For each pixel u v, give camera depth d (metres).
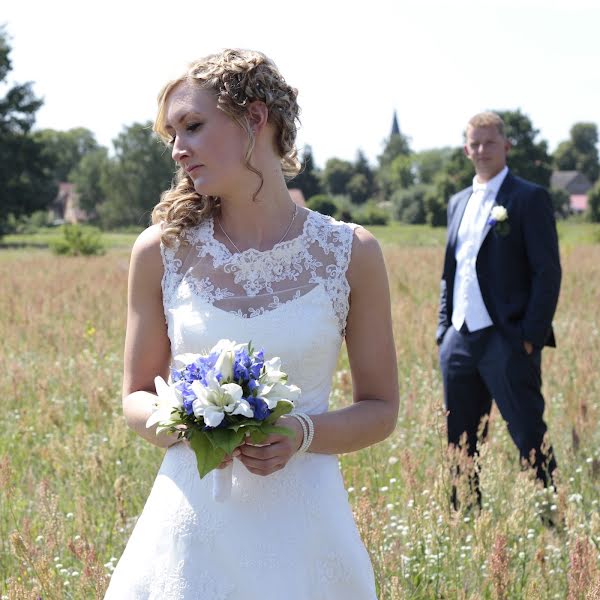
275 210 2.94
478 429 6.05
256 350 2.84
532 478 5.26
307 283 2.89
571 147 171.25
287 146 2.92
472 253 5.94
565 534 5.00
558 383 8.24
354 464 5.93
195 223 2.96
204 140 2.79
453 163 100.75
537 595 3.94
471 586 4.20
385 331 3.00
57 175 157.50
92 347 10.30
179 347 2.91
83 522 4.73
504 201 5.88
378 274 2.98
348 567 2.87
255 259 2.89
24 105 72.69
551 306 5.72
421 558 4.38
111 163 103.12
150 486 5.50
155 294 2.99
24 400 8.08
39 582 3.92
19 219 76.62
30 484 5.57
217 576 2.78
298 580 2.79
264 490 2.82
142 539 2.88
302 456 2.88
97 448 5.97
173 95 2.84
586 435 6.58
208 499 2.81
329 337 2.91
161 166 100.00
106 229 101.94
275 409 2.61
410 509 4.77
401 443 6.48
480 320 5.88
